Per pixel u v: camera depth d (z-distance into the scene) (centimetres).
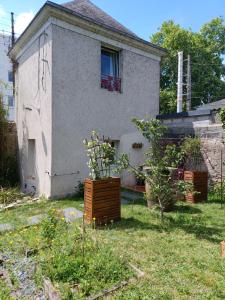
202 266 341
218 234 454
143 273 322
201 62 2397
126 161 546
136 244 410
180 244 411
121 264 336
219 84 2452
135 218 548
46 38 775
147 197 622
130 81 974
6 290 297
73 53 793
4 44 2384
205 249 393
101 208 508
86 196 516
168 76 2470
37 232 427
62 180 771
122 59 945
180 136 906
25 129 970
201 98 2408
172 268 338
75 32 797
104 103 885
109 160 539
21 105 1018
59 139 766
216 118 809
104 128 884
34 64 877
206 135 823
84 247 361
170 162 589
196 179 693
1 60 2378
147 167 584
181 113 912
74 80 798
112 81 928
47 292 285
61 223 432
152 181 534
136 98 998
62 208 641
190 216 557
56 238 380
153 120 554
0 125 1023
